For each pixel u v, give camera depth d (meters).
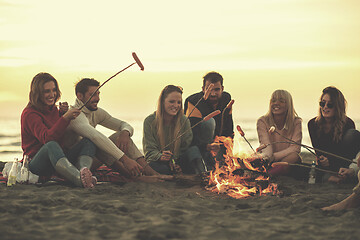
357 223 2.85
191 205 3.36
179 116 4.83
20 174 4.11
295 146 4.84
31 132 4.21
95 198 3.53
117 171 4.46
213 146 4.88
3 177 4.31
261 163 4.60
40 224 2.78
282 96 4.83
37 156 4.09
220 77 5.11
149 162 4.73
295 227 2.78
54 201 3.34
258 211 3.21
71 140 4.45
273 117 4.95
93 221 2.85
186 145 4.92
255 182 3.95
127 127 4.72
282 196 3.78
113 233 2.63
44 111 4.29
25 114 4.21
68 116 4.03
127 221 2.88
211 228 2.75
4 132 32.81
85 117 4.38
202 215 3.07
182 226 2.78
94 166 4.54
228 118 5.27
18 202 3.29
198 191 4.04
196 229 2.74
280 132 4.95
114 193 3.79
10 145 20.38
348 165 4.68
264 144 4.52
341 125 4.65
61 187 3.96
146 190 3.94
